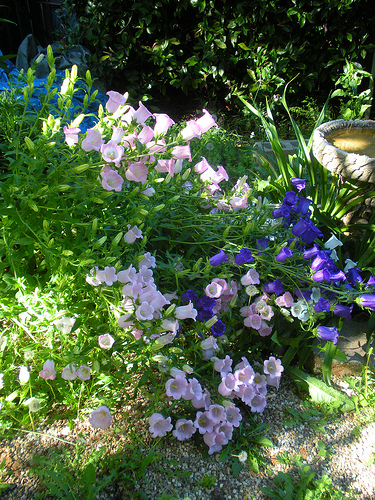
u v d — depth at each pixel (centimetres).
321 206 297
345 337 244
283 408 214
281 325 244
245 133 519
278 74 530
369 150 289
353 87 501
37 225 169
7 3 515
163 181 197
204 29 504
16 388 184
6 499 159
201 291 209
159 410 193
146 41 536
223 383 184
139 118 187
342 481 182
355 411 215
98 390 194
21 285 166
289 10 494
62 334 173
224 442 185
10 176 170
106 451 177
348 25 520
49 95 175
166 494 163
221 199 222
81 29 516
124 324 168
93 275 158
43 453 175
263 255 206
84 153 163
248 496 173
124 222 187
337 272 209
